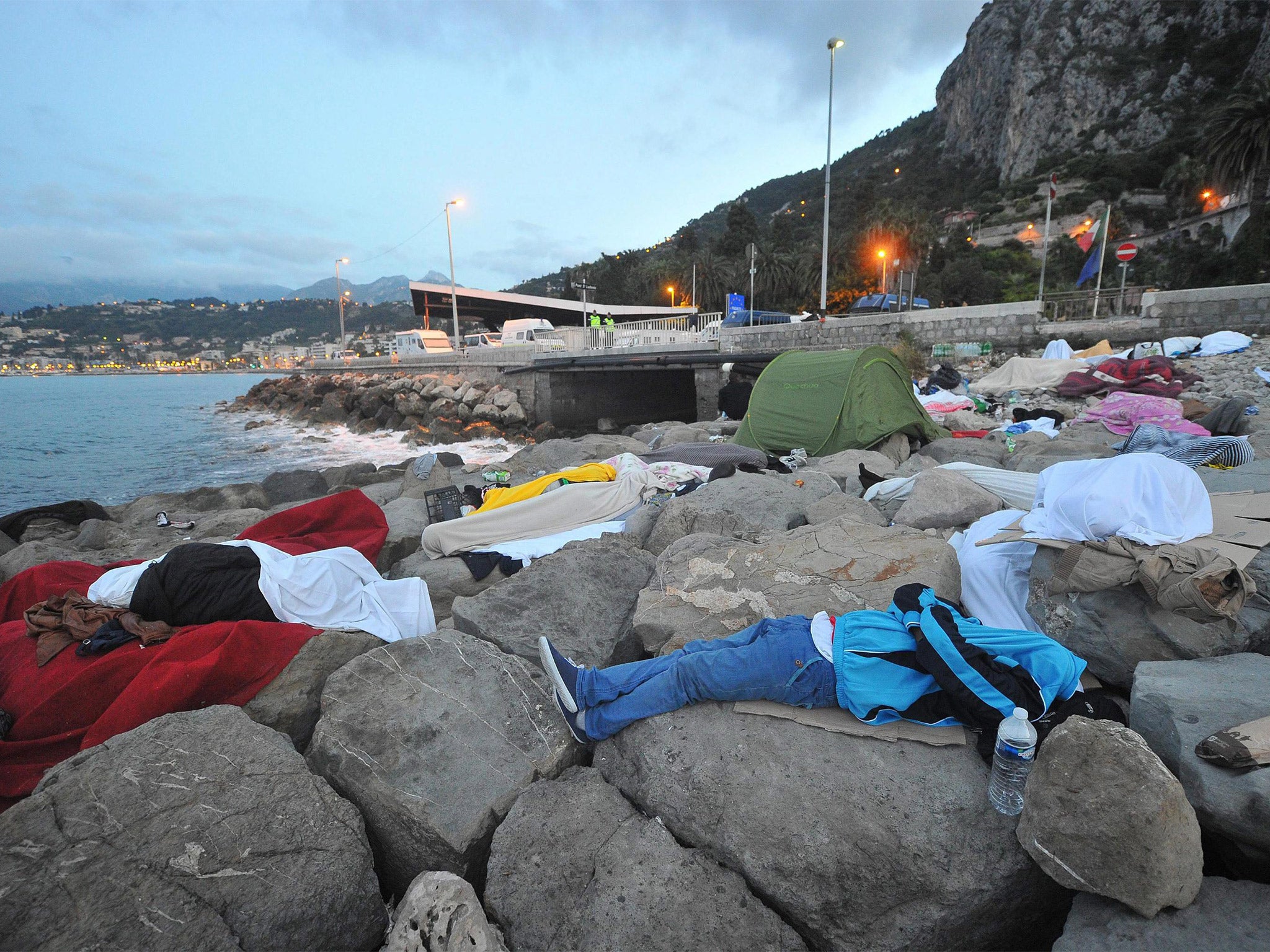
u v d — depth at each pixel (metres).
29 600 4.49
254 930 2.16
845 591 3.75
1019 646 2.84
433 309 58.94
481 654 3.59
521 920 2.35
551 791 2.80
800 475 7.02
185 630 3.76
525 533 6.37
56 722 3.26
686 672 3.05
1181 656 3.04
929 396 13.64
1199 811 2.22
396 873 2.84
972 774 2.59
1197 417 9.16
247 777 2.63
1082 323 16.66
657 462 7.90
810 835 2.43
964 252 65.06
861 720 2.86
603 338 32.06
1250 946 1.85
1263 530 3.40
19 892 2.10
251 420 36.12
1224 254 36.69
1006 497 5.61
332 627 4.24
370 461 21.83
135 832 2.36
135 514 9.43
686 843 2.62
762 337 21.80
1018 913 2.39
